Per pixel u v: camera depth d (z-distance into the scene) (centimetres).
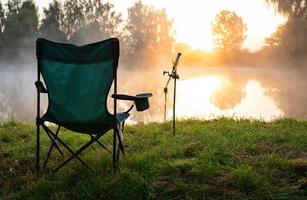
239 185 312
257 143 433
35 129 593
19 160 405
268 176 329
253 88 2492
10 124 654
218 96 1898
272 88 2494
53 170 352
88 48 332
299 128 523
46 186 325
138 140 484
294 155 387
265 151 404
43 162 398
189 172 336
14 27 5388
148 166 358
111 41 324
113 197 304
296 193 299
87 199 304
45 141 493
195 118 691
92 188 313
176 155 394
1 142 496
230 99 1738
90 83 334
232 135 484
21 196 318
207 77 4219
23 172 373
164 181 324
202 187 309
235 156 381
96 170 346
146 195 305
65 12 5762
